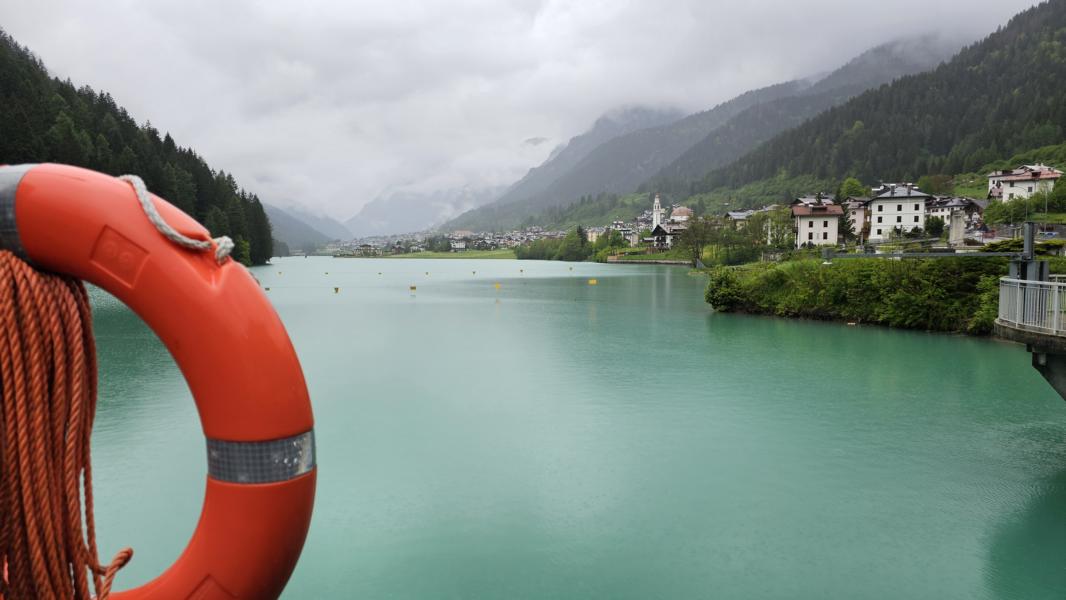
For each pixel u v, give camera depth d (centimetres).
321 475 877
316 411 1217
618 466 916
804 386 1422
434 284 5888
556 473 888
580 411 1215
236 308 153
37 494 152
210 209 8769
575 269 10031
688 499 802
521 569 633
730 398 1315
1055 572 629
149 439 1007
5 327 146
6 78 7488
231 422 153
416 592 591
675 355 1852
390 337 2258
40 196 145
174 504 763
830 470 898
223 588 159
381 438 1045
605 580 615
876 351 1883
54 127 6400
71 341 156
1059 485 842
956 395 1327
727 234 9531
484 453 972
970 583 611
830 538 700
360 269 10544
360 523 732
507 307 3469
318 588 596
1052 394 1336
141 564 629
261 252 11444
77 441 163
